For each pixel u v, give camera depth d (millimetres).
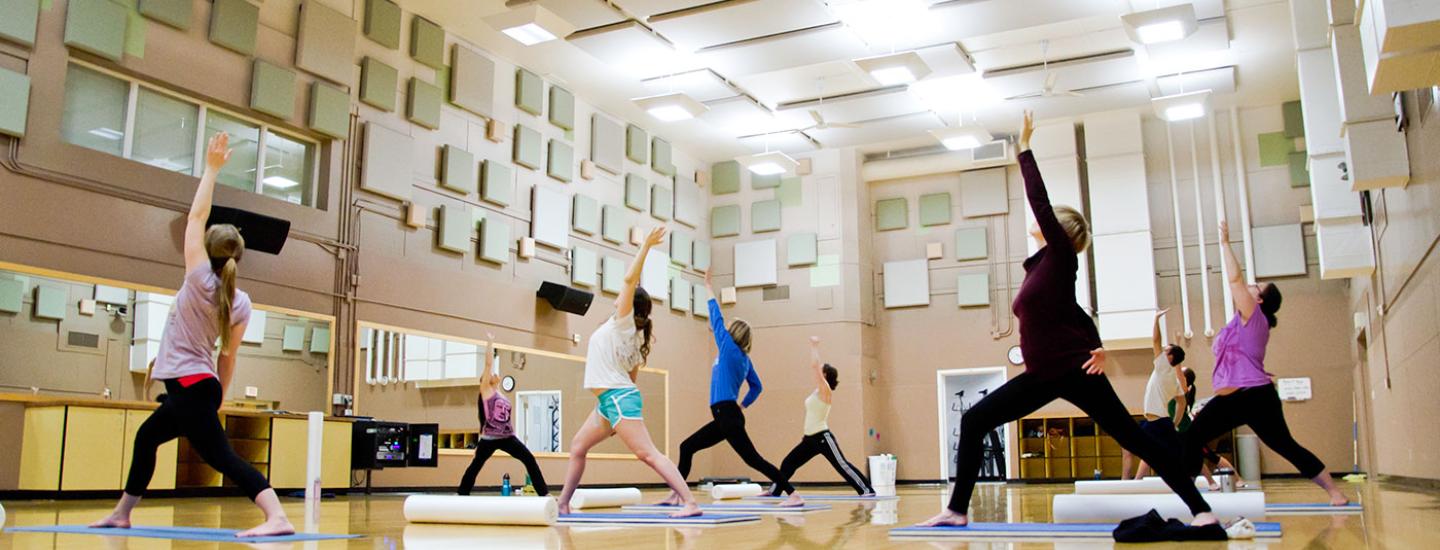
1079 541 3719
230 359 4164
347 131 10945
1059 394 3818
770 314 17156
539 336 13453
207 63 9695
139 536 4086
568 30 12570
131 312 8945
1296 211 14883
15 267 8102
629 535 4430
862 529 4762
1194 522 3688
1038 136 16047
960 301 16578
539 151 13797
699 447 7602
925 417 16641
